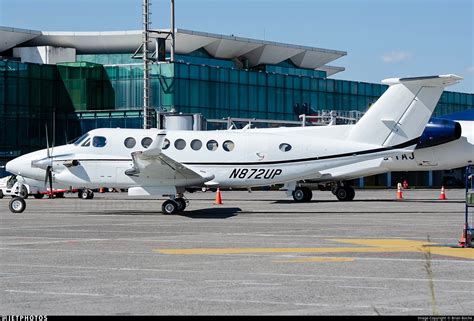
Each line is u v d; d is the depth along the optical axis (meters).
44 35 151.88
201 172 56.34
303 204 65.69
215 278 23.14
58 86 128.12
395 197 86.00
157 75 126.88
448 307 18.67
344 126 58.66
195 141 56.56
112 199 78.19
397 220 45.97
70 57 150.62
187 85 127.81
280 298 19.91
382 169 69.06
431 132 66.44
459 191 114.25
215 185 56.84
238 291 20.94
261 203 67.44
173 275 23.75
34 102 123.94
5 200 77.38
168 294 20.50
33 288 21.45
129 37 152.12
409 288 21.34
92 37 152.88
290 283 22.22
